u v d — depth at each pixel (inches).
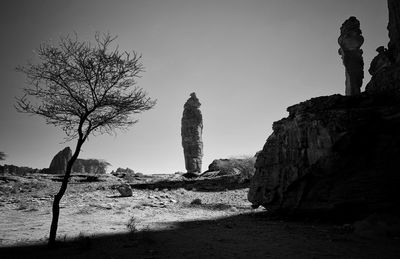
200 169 2094.0
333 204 500.1
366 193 474.9
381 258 264.8
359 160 492.7
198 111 2162.9
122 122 389.4
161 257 270.2
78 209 721.0
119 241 351.6
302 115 570.6
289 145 595.8
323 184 524.4
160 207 784.3
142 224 514.3
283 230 443.5
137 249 304.2
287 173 582.6
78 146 346.3
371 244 328.8
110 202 851.4
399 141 468.8
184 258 268.1
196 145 2105.1
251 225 503.8
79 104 354.0
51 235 316.5
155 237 382.0
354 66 1256.2
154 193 1073.5
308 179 544.4
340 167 500.7
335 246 319.9
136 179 1534.2
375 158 482.9
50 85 354.9
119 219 580.7
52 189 1163.9
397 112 482.6
